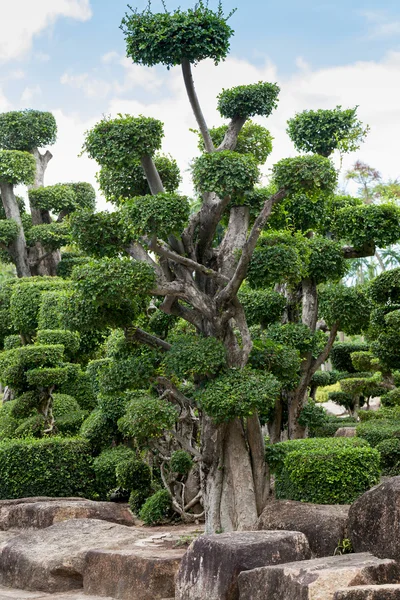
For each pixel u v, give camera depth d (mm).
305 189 9828
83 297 9742
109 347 15664
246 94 10969
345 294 14125
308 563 6582
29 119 26375
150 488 14133
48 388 16703
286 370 10867
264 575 6531
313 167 9633
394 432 14430
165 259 10719
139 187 11508
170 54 10281
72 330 10625
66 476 14805
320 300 14711
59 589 9492
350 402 23391
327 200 14383
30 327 21031
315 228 14875
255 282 10805
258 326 14992
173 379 11641
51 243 24469
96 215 10461
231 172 9602
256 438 10625
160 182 10664
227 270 10922
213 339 10055
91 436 15977
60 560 9531
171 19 10172
